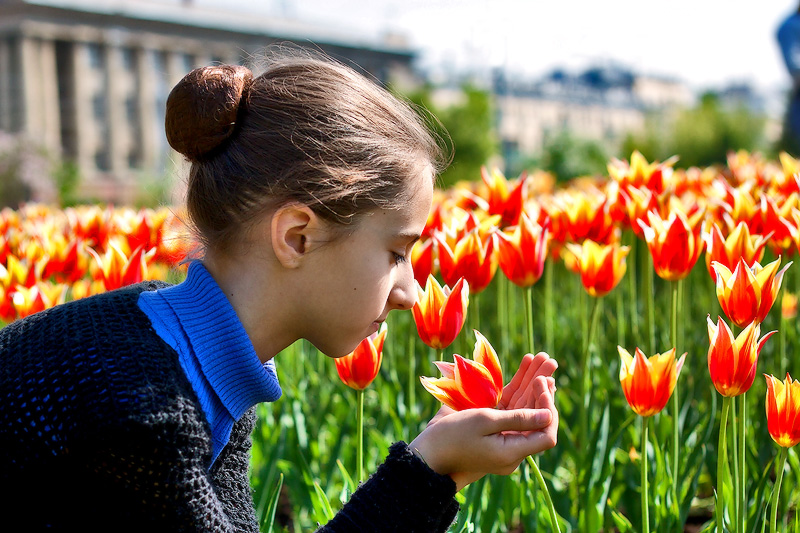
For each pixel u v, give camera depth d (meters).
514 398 1.56
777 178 3.00
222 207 1.38
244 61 1.61
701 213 2.18
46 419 1.22
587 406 2.56
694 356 3.23
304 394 3.14
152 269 3.14
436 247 2.44
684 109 35.50
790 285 3.46
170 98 1.40
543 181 5.93
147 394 1.21
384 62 64.44
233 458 1.61
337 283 1.37
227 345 1.36
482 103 36.31
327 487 2.66
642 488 1.74
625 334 3.53
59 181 30.83
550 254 3.11
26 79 47.97
